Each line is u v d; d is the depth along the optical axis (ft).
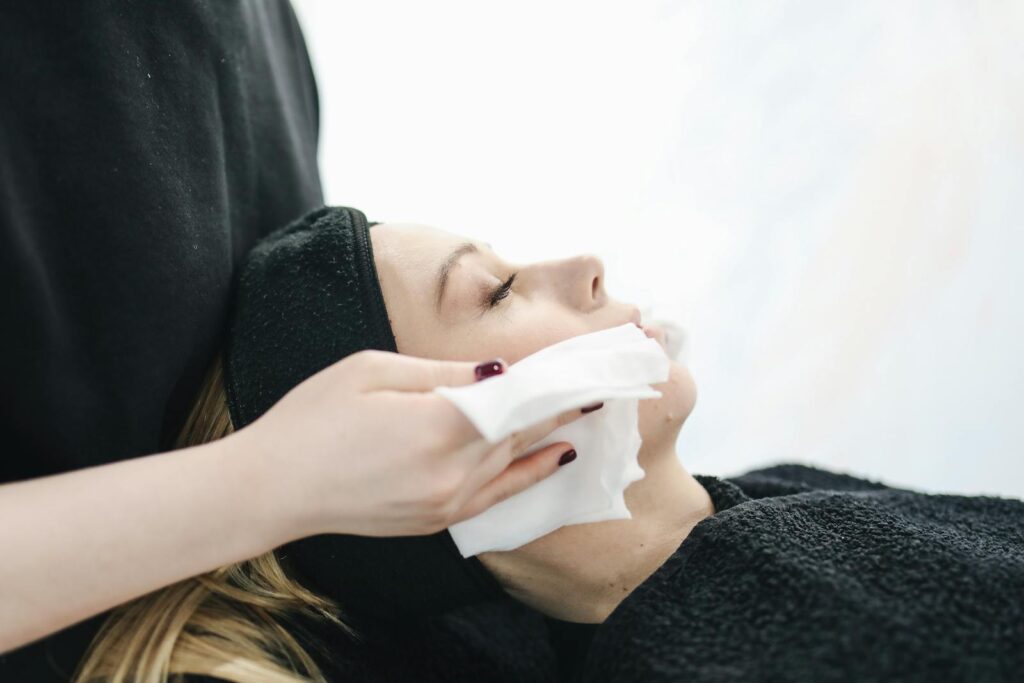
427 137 4.65
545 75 4.46
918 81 4.02
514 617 2.89
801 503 2.20
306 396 1.68
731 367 4.44
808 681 1.59
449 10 4.45
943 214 4.05
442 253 2.22
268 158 3.03
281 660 2.18
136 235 2.10
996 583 1.80
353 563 2.19
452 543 2.08
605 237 4.51
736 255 4.37
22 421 2.04
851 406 4.26
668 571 2.03
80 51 2.01
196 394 2.42
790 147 4.25
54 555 1.58
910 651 1.60
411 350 2.15
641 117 4.39
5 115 1.89
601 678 1.94
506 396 1.55
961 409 4.09
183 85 2.35
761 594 1.84
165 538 1.61
